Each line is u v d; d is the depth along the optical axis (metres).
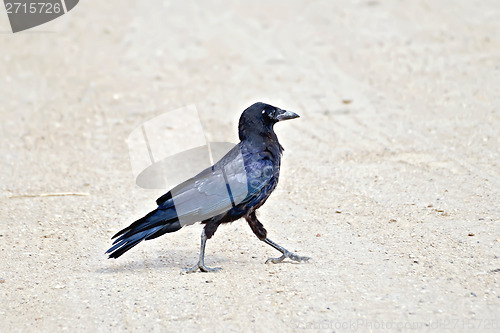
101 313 8.22
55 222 11.75
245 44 24.58
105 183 13.94
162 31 26.77
